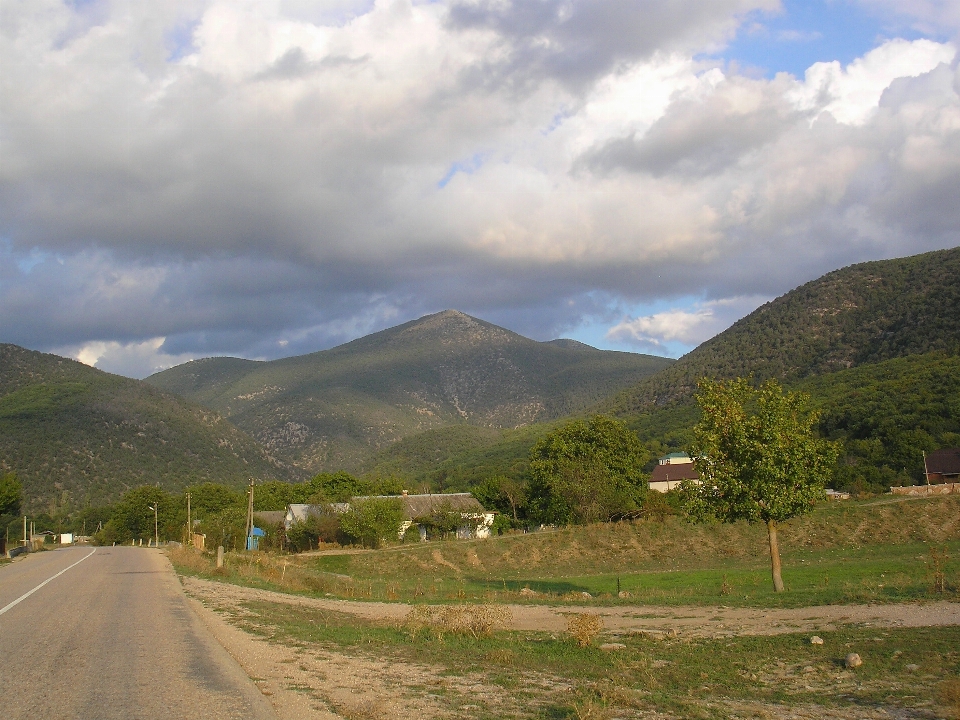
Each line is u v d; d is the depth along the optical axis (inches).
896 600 716.7
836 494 2640.3
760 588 1072.2
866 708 364.8
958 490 2412.6
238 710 334.3
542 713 351.3
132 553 2230.6
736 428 936.3
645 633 613.0
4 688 377.7
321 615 757.9
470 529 3142.2
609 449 3011.8
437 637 597.6
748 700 388.2
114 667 435.2
